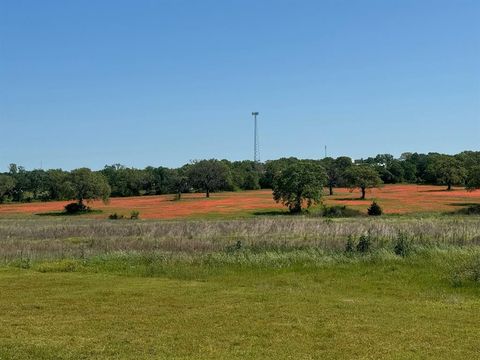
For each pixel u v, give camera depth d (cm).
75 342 1042
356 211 7094
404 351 969
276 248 2522
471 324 1163
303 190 8094
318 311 1294
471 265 1814
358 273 1897
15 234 4038
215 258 2248
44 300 1459
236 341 1041
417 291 1584
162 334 1096
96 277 1927
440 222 4188
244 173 15200
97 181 9706
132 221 6069
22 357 947
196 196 12538
